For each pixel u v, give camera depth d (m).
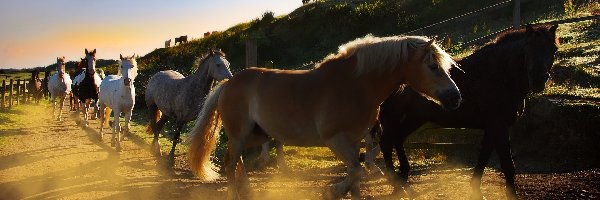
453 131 9.02
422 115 6.23
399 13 24.33
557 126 7.98
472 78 5.91
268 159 8.72
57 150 10.45
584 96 8.52
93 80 14.21
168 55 29.64
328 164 8.80
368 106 4.99
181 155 10.11
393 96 6.33
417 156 9.07
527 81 5.77
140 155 10.00
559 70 10.36
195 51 28.33
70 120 16.64
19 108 19.33
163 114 10.16
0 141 11.52
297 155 9.58
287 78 5.29
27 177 7.82
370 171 7.69
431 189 6.79
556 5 18.95
